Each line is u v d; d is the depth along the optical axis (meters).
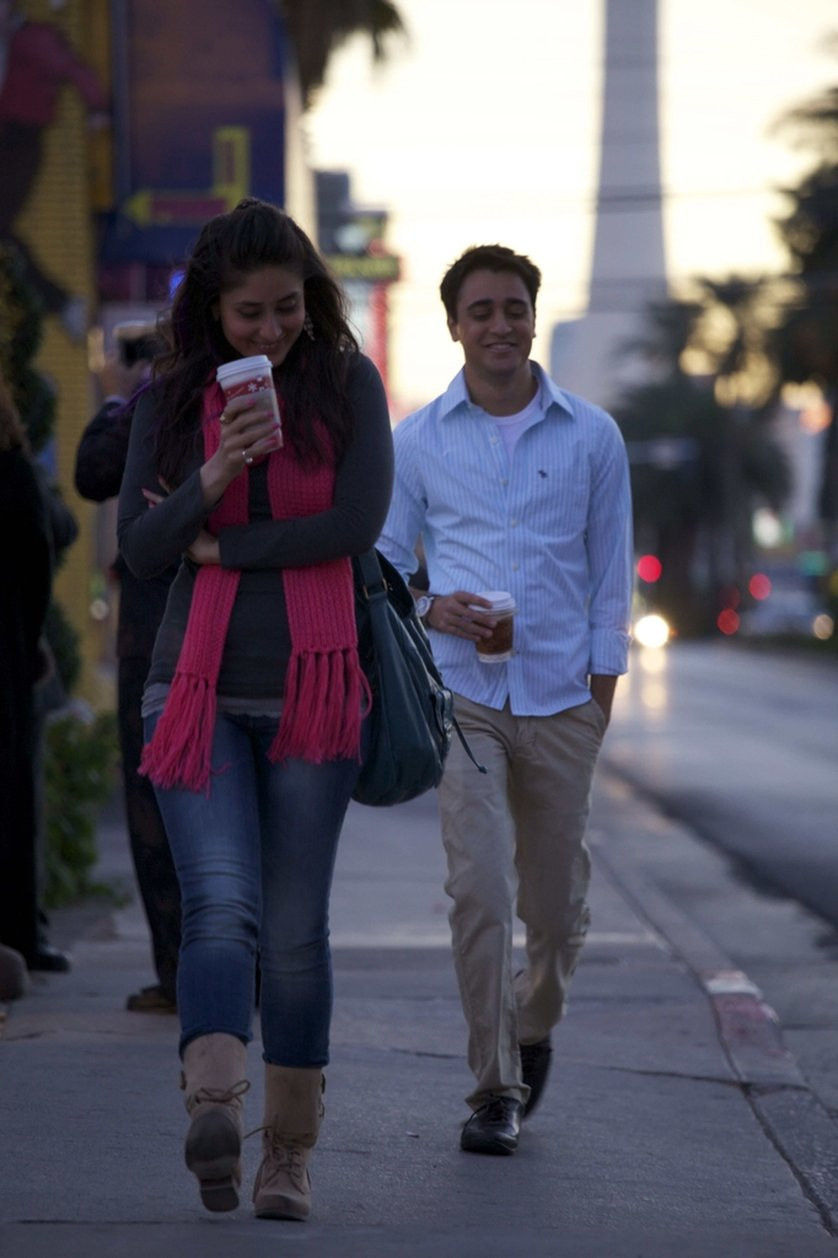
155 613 16.86
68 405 50.94
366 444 11.09
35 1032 17.08
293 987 11.27
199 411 11.11
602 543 14.71
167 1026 17.38
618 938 24.14
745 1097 16.28
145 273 53.94
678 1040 18.25
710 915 29.78
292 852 11.05
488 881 13.74
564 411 14.66
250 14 53.41
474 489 14.55
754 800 46.34
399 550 14.91
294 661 10.86
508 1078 13.88
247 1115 14.35
